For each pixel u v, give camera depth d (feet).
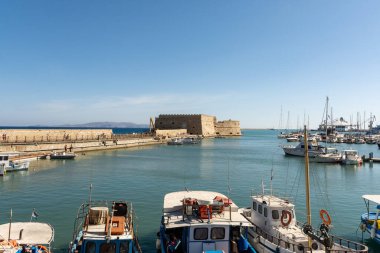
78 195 114.73
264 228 65.31
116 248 50.93
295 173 188.96
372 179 170.81
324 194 130.52
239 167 213.05
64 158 225.76
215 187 139.85
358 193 133.28
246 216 77.05
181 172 183.11
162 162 231.50
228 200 60.95
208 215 55.72
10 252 49.75
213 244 54.24
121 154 285.02
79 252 55.01
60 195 114.11
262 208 66.49
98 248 50.57
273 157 285.64
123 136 400.88
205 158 269.64
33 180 143.33
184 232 57.26
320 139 472.44
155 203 105.60
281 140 652.48
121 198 112.16
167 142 452.76
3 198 108.27
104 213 55.93
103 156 260.01
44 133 265.13
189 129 644.69
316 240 54.34
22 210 93.81
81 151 280.31
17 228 61.82
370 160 248.11
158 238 66.39
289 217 63.05
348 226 87.61
